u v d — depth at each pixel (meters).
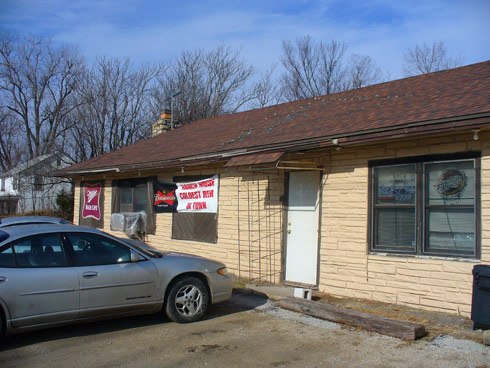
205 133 13.81
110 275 6.03
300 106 12.55
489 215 6.38
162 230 12.71
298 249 9.11
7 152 36.91
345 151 8.15
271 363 5.00
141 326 6.50
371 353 5.25
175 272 6.57
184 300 6.64
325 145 7.87
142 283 6.28
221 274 7.06
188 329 6.34
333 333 6.06
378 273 7.55
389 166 7.57
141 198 13.74
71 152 32.88
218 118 15.91
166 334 6.10
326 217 8.37
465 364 4.83
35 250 5.75
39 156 32.47
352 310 6.56
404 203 7.36
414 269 7.13
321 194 8.58
